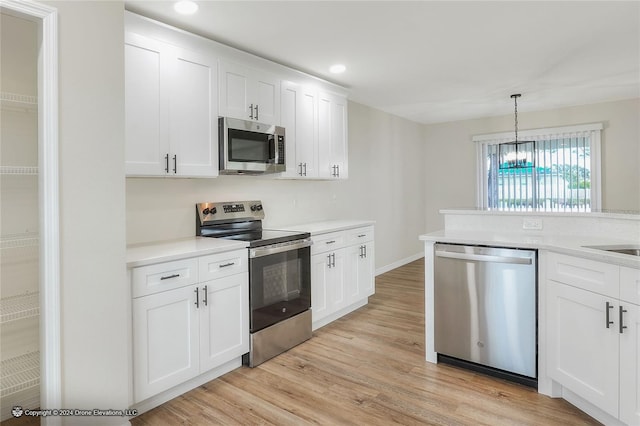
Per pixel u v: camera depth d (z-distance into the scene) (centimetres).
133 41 238
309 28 276
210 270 249
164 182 291
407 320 369
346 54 330
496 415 211
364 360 283
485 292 252
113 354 196
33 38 219
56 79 175
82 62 185
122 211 199
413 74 390
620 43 316
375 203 561
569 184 565
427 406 221
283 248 299
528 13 261
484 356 254
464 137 654
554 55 343
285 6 243
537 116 587
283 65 349
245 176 354
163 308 223
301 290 320
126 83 235
